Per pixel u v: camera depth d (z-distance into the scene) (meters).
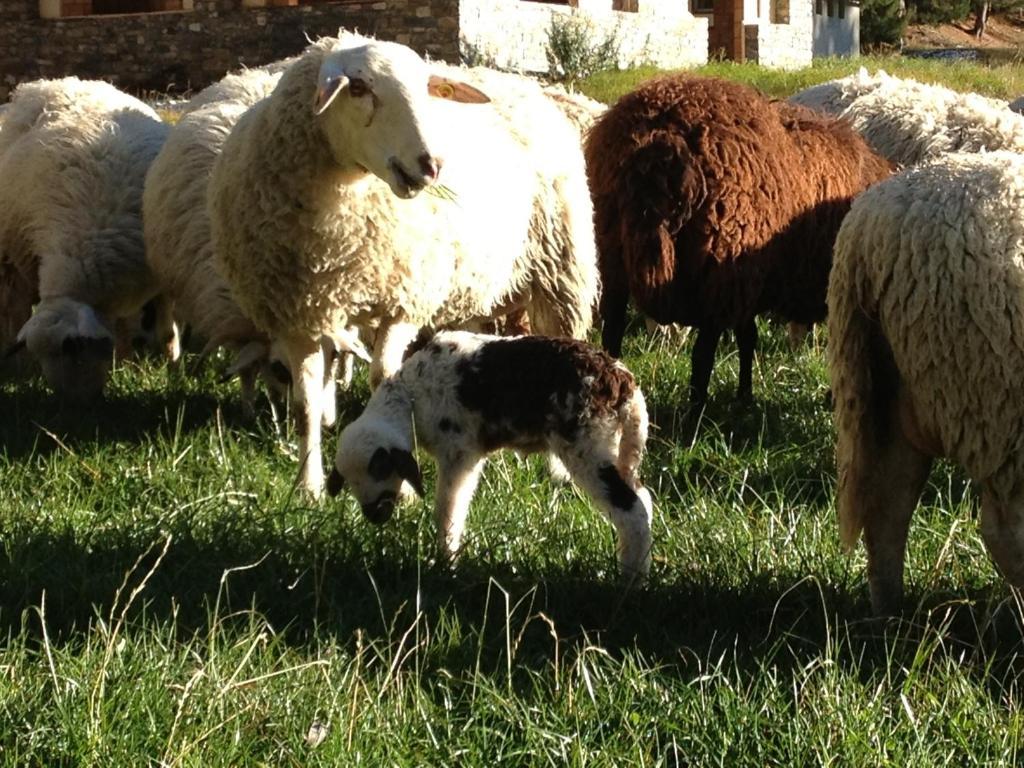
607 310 5.16
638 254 4.85
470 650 3.46
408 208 4.36
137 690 3.21
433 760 3.17
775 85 12.77
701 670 3.43
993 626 3.52
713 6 19.53
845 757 3.16
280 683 3.29
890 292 3.52
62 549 3.81
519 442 3.89
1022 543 3.49
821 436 4.73
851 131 5.27
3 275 5.48
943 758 3.19
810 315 5.21
